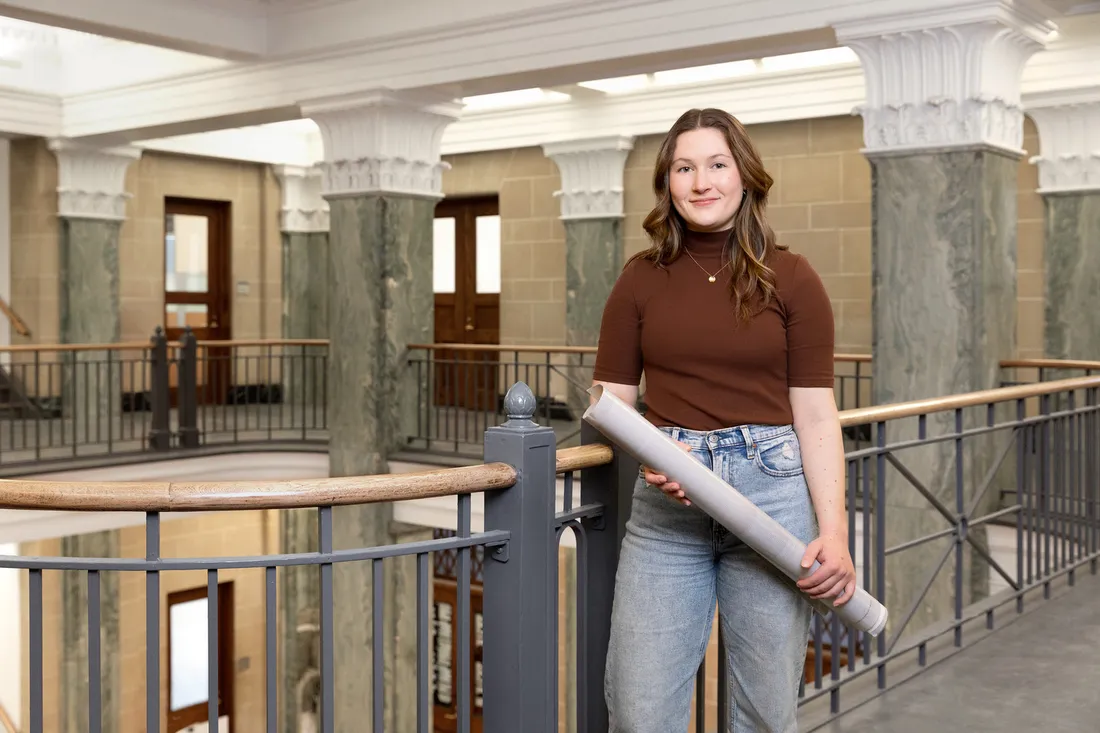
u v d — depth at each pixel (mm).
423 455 9609
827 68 10039
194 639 12492
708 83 10703
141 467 9688
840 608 2150
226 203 13883
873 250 7117
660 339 2137
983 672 3973
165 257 13344
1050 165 9359
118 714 11648
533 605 2398
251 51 9672
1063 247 9367
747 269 2064
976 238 6707
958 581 4258
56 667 11289
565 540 9391
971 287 6742
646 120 11141
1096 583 5289
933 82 6746
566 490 2654
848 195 10375
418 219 9859
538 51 8281
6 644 11352
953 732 3406
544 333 12578
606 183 11625
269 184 14094
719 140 2078
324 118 9688
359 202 9680
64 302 11961
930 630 4121
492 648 2408
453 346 9609
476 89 9203
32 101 11328
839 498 2086
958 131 6711
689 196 2088
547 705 2445
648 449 2002
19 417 12188
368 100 9227
